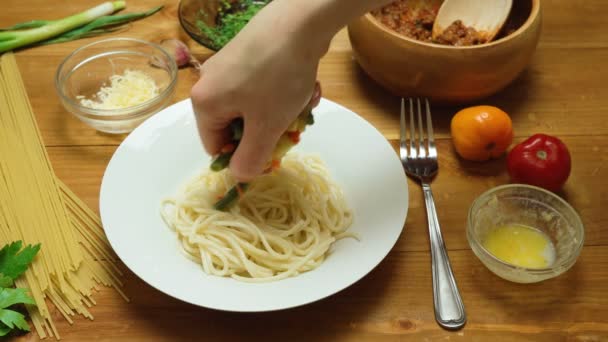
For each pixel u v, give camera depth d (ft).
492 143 2.58
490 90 2.71
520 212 2.46
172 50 2.92
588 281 2.36
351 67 2.96
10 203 2.45
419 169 2.61
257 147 2.09
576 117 2.79
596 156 2.67
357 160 2.55
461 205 2.54
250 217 2.51
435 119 2.80
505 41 2.61
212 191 2.51
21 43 2.93
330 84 2.90
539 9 2.73
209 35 2.94
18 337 2.22
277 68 1.98
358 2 2.04
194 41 3.03
